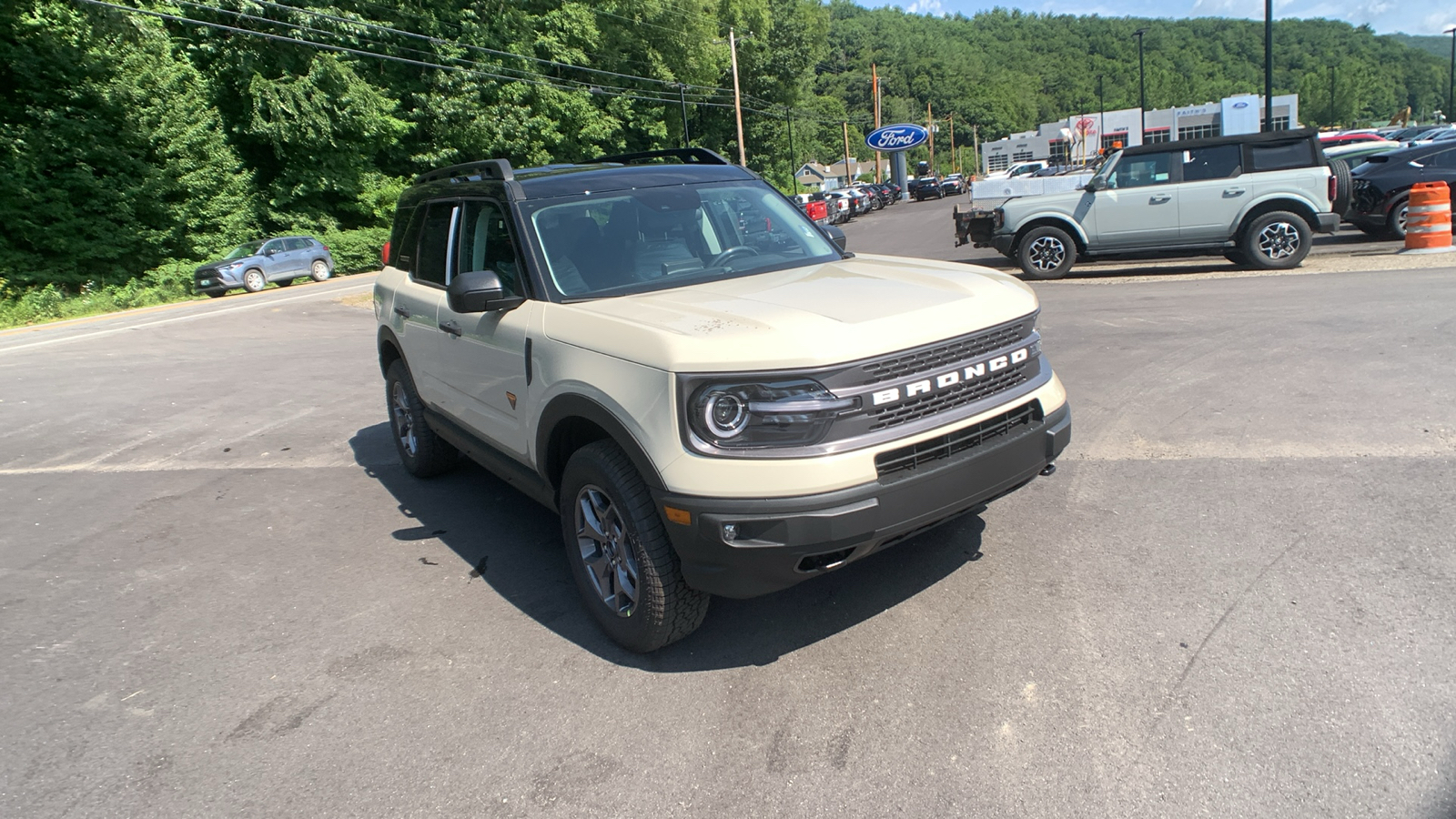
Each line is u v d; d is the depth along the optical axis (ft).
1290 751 8.44
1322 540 12.70
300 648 12.41
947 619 11.60
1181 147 39.58
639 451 10.21
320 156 113.70
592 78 148.87
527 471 13.46
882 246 75.00
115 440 26.00
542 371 11.97
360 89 110.63
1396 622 10.43
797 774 8.84
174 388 34.06
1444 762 8.09
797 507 9.41
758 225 14.66
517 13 125.90
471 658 11.76
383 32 116.78
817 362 9.44
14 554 17.10
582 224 13.51
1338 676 9.51
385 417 26.35
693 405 9.71
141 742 10.37
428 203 17.34
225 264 86.63
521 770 9.29
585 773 9.16
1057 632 11.00
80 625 13.67
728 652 11.34
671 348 9.86
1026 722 9.30
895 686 10.20
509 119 122.62
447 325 15.11
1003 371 11.04
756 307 10.80
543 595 13.55
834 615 12.03
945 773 8.64
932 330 10.25
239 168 109.81
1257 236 38.50
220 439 25.23
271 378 34.55
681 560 10.19
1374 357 21.98
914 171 454.81
